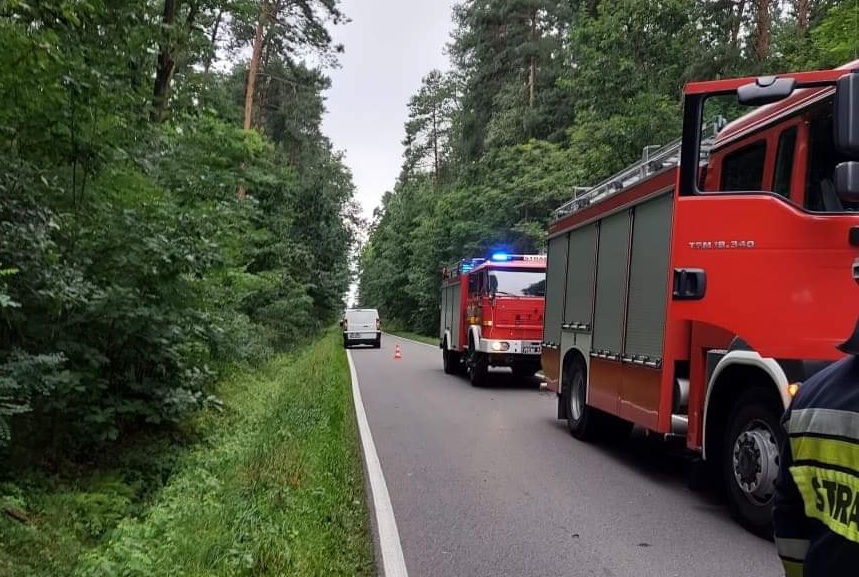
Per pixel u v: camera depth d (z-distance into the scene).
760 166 5.82
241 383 13.73
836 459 1.77
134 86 8.96
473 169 43.22
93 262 7.26
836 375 1.87
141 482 7.40
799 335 5.12
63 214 6.82
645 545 5.39
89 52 7.60
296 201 31.58
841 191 3.78
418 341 44.06
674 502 6.58
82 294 6.56
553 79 37.03
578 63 23.53
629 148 18.25
